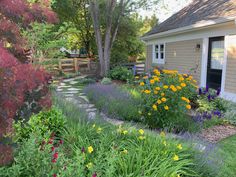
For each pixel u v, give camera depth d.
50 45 6.35
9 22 1.84
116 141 2.93
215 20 7.15
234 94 7.18
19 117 1.82
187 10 11.50
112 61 15.98
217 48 8.00
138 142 2.92
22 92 1.56
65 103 4.66
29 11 2.02
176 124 4.46
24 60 2.03
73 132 2.99
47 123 3.20
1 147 1.53
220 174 2.71
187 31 9.29
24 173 2.06
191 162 2.65
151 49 13.45
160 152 2.63
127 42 17.56
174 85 4.62
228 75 7.42
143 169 2.25
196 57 9.06
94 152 2.62
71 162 2.25
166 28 11.11
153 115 4.52
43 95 1.93
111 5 12.35
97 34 12.79
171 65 11.06
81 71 15.15
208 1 10.23
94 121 3.66
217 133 4.48
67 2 14.64
